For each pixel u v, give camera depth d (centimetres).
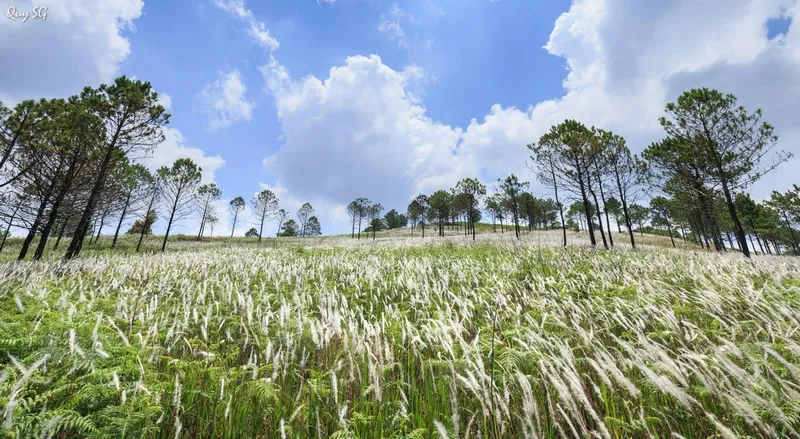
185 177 2717
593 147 2145
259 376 356
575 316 432
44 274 897
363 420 266
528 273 852
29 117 1423
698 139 1745
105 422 250
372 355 321
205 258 1331
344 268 1029
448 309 445
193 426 295
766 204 3500
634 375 326
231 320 502
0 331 350
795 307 452
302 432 281
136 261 1217
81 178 1688
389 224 10838
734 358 322
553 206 6712
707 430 265
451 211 5403
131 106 1711
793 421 224
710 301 453
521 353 333
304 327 438
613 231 6025
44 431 212
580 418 239
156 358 348
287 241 4819
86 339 351
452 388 273
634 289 591
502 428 245
